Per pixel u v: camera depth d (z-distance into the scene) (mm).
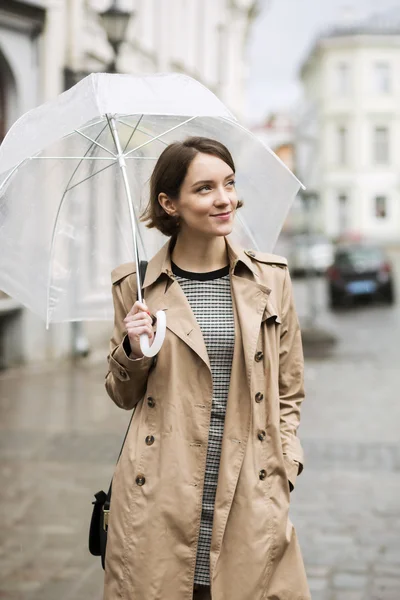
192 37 23141
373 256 24766
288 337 2787
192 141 2656
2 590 4676
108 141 3020
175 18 21062
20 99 12672
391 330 18656
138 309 2588
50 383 11477
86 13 14281
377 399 10609
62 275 3256
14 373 12297
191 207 2633
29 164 2949
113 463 7293
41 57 12953
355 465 7328
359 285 24250
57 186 3105
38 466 7180
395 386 11609
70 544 5418
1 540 5465
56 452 7645
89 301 3324
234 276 2689
